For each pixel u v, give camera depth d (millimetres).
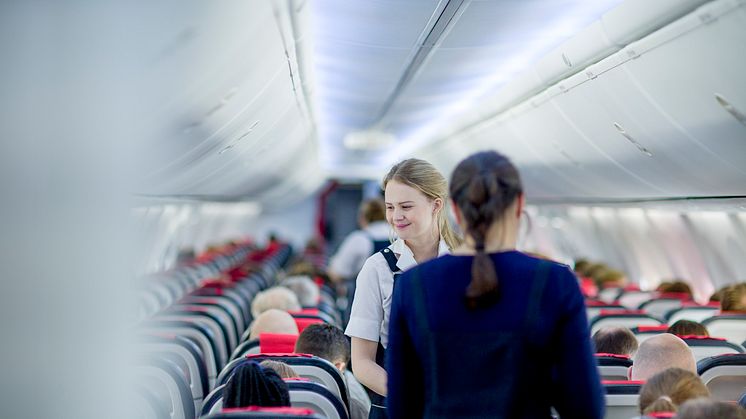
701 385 3254
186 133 5164
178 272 13742
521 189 2537
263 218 37312
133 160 2963
